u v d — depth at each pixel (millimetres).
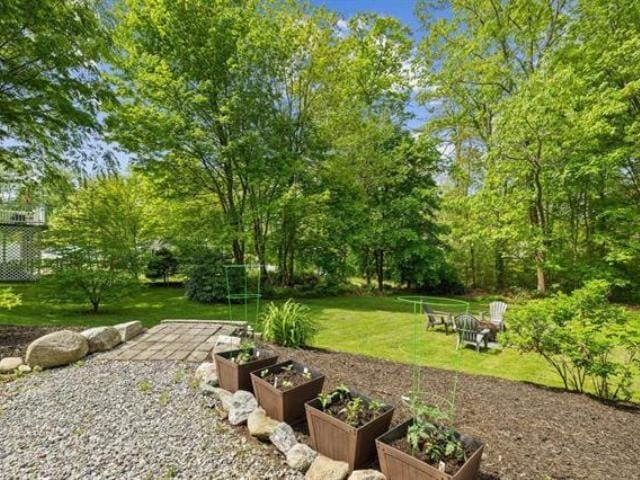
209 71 9703
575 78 8516
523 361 5414
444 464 1769
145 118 8781
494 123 10547
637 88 8242
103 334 4156
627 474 2100
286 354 4242
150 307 8859
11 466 2049
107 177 8609
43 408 2734
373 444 2125
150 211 11680
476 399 3240
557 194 9938
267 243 12086
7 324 5320
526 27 10875
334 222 11461
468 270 14133
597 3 9289
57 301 7426
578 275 10180
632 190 10188
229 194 11000
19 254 12797
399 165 13102
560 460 2205
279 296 11570
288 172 10484
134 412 2693
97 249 7703
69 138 7020
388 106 13914
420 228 13641
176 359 3824
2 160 7035
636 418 3023
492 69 11062
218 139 10219
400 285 14148
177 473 2023
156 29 9391
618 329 3447
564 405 3236
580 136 8648
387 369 4008
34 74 6074
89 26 6039
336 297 12047
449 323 7215
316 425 2201
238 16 9711
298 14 11047
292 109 11508
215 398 2947
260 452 2248
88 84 6578
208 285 9727
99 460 2121
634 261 10031
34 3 5211
